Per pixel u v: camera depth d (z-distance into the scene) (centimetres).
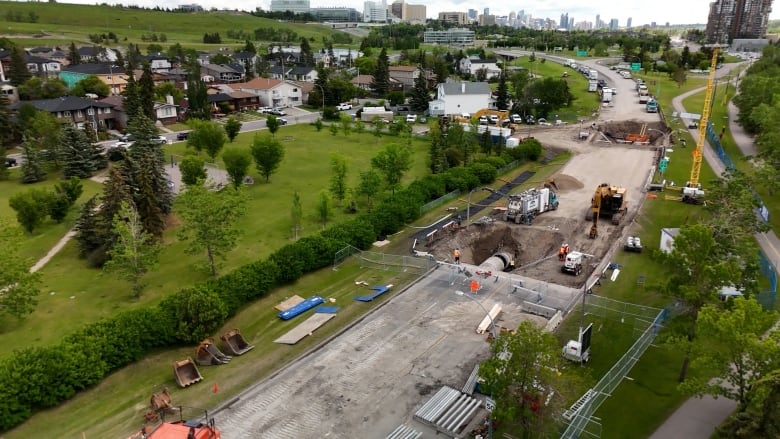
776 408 2531
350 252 5378
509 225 6222
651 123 11381
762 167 6184
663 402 3206
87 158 8212
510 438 2944
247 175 8138
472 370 3591
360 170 8512
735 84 15412
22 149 8469
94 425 3103
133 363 3659
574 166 8588
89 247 5347
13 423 3030
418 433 3023
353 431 3061
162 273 5044
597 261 5284
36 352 3275
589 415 3044
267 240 5722
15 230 4422
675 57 19562
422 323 4206
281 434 3050
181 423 2711
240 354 3834
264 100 15012
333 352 3847
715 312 2747
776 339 2595
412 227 6238
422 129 11962
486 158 8431
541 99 12462
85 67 15350
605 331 4000
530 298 4559
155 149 7769
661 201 6869
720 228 4500
